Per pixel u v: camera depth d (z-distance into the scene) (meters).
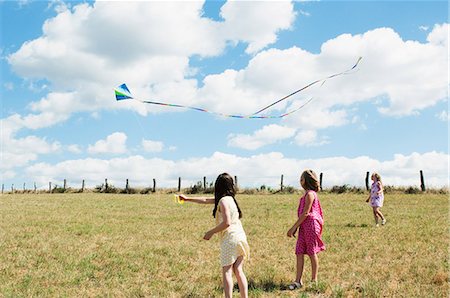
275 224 15.30
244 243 6.40
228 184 6.63
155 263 9.58
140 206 23.00
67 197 32.34
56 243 11.81
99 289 7.84
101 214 18.73
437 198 26.62
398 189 33.41
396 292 7.39
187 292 7.50
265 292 7.52
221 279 8.37
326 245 11.40
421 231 13.32
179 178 43.72
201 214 18.88
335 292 7.29
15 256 10.23
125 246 11.45
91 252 10.69
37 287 7.81
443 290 7.48
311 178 7.77
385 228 14.12
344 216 17.59
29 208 21.64
